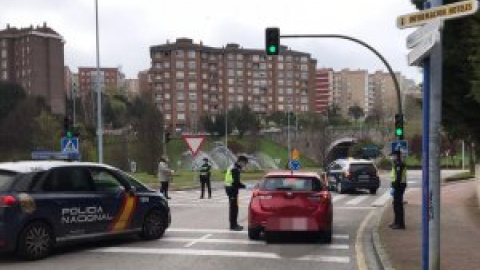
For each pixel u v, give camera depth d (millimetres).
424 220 8305
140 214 14203
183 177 55125
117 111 134250
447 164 89375
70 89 170500
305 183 14438
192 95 173375
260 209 14258
